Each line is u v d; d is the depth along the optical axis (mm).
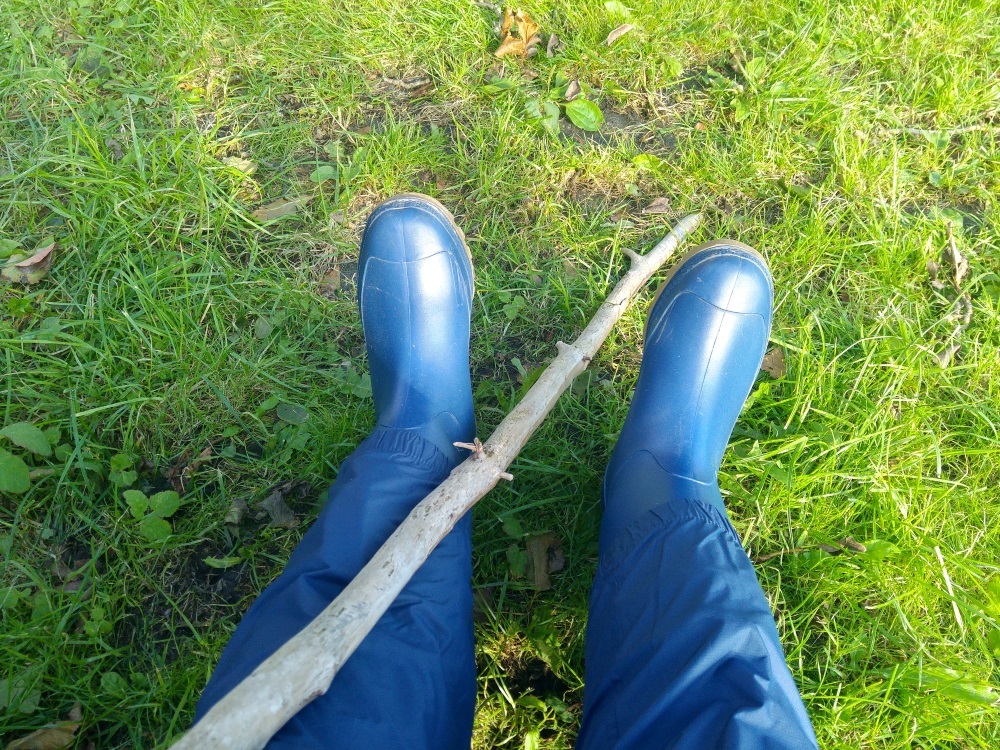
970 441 1423
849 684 1199
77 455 1317
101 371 1419
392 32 1838
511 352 1528
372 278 1339
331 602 830
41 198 1593
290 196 1663
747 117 1770
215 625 1234
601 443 1436
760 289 1368
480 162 1661
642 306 1575
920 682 1152
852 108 1778
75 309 1492
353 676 826
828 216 1657
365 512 988
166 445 1394
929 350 1457
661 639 857
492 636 1254
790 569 1304
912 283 1593
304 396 1440
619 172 1698
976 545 1327
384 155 1693
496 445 1076
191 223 1610
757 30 1892
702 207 1682
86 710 1132
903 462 1391
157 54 1810
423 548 897
